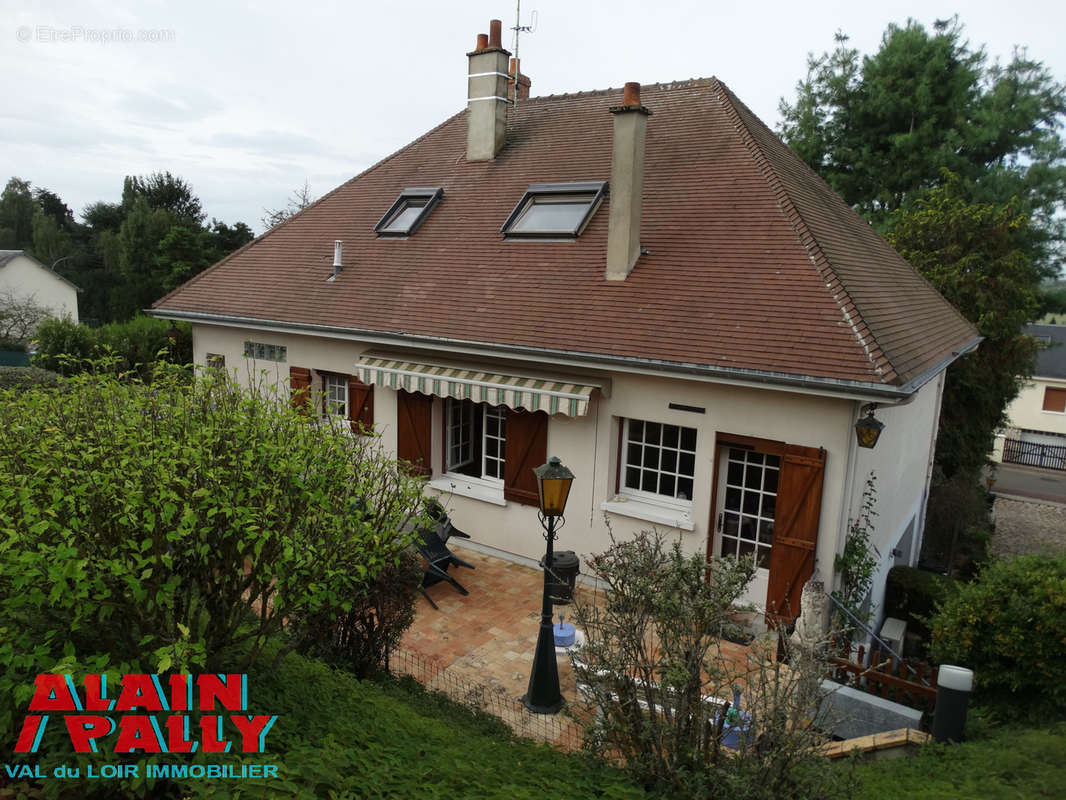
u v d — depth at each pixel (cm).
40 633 508
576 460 1197
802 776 532
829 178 2834
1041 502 3039
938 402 1788
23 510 467
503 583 1211
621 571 618
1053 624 764
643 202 1374
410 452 1397
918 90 2614
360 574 660
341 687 676
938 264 2055
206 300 1670
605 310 1178
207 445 566
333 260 1634
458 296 1359
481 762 580
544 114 1798
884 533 1273
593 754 615
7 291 4881
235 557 582
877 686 881
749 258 1161
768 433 1006
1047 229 2586
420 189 1727
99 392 639
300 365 1538
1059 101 2661
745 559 614
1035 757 662
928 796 596
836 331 980
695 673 570
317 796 427
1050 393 4047
